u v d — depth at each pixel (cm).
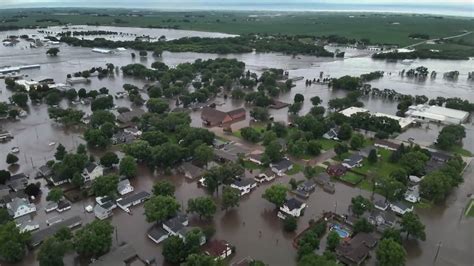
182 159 16600
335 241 10788
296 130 19688
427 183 13900
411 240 11781
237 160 16188
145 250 11044
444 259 10944
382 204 13188
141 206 13350
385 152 18025
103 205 12875
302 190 14300
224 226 12325
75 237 10681
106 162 15650
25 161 16638
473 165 16962
